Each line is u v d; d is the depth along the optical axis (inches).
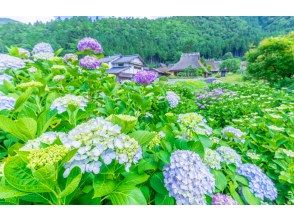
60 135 45.8
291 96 280.7
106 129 41.6
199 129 65.7
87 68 109.6
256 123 120.7
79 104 57.6
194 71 681.6
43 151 36.5
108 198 46.1
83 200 43.0
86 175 42.5
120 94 92.1
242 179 65.9
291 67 500.1
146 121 84.0
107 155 40.8
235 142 89.4
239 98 275.3
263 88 361.4
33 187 36.7
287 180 74.8
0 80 76.2
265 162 88.5
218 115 217.0
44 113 51.1
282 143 93.4
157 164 51.4
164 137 55.9
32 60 106.9
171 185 48.9
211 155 60.4
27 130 46.8
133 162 43.7
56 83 86.8
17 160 36.2
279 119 122.2
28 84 66.2
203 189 49.2
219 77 529.7
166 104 101.8
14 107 57.5
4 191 36.1
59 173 39.9
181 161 49.8
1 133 58.3
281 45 498.6
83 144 41.2
